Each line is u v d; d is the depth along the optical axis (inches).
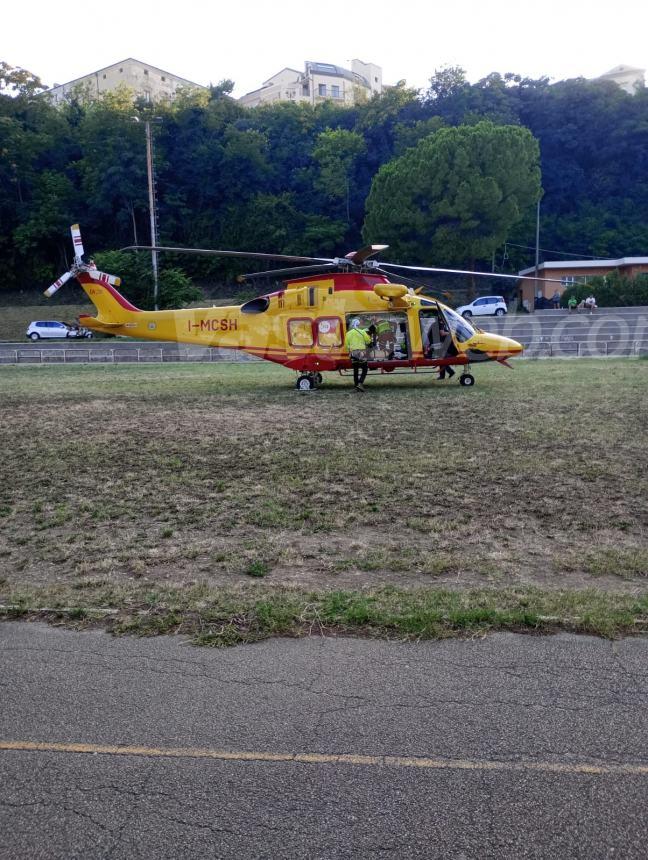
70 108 3754.9
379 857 131.2
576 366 1101.7
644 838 134.6
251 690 188.9
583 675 193.6
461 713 176.1
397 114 3511.3
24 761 161.0
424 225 2335.1
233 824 140.0
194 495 395.9
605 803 143.9
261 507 369.1
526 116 3595.0
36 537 330.3
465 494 386.3
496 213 2281.0
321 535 323.6
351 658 204.8
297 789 149.5
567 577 269.1
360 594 249.9
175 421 641.6
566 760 157.5
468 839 135.0
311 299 855.7
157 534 330.3
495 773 153.5
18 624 233.3
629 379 888.3
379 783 150.7
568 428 563.8
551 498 375.9
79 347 1569.9
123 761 160.1
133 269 2300.7
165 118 3302.2
